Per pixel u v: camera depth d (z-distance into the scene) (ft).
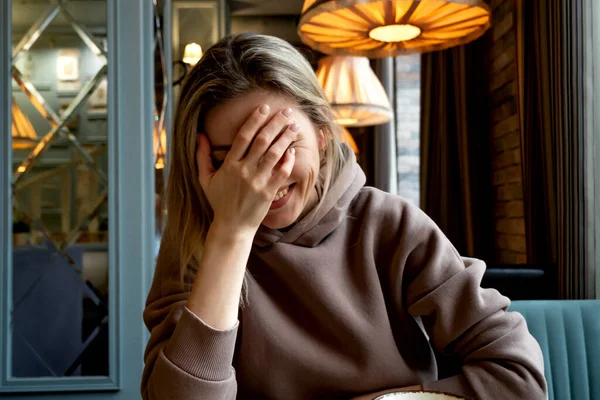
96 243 6.62
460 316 2.51
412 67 12.92
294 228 2.63
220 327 2.18
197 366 2.13
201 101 2.23
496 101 9.32
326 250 2.66
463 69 9.71
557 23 6.02
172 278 2.68
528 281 5.61
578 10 5.66
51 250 6.58
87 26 6.67
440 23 6.14
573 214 5.65
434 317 2.59
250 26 20.70
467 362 2.49
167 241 2.74
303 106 2.26
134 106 6.68
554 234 6.25
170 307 2.53
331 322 2.58
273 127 2.14
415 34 6.51
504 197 9.07
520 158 7.99
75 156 6.63
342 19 5.99
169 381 2.13
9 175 6.52
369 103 9.49
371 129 14.93
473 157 9.66
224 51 2.25
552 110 6.23
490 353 2.41
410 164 12.86
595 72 5.55
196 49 12.76
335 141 2.52
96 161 6.65
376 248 2.71
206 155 2.26
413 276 2.68
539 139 6.97
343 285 2.64
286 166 2.16
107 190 6.62
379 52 7.27
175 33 16.66
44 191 6.60
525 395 2.29
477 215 9.58
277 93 2.20
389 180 12.67
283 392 2.60
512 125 8.57
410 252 2.65
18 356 6.48
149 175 6.78
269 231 2.63
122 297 6.58
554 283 5.76
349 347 2.57
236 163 2.17
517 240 8.48
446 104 9.99
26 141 6.59
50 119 6.62
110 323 6.54
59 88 6.63
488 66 9.70
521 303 3.75
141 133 6.68
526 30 7.16
